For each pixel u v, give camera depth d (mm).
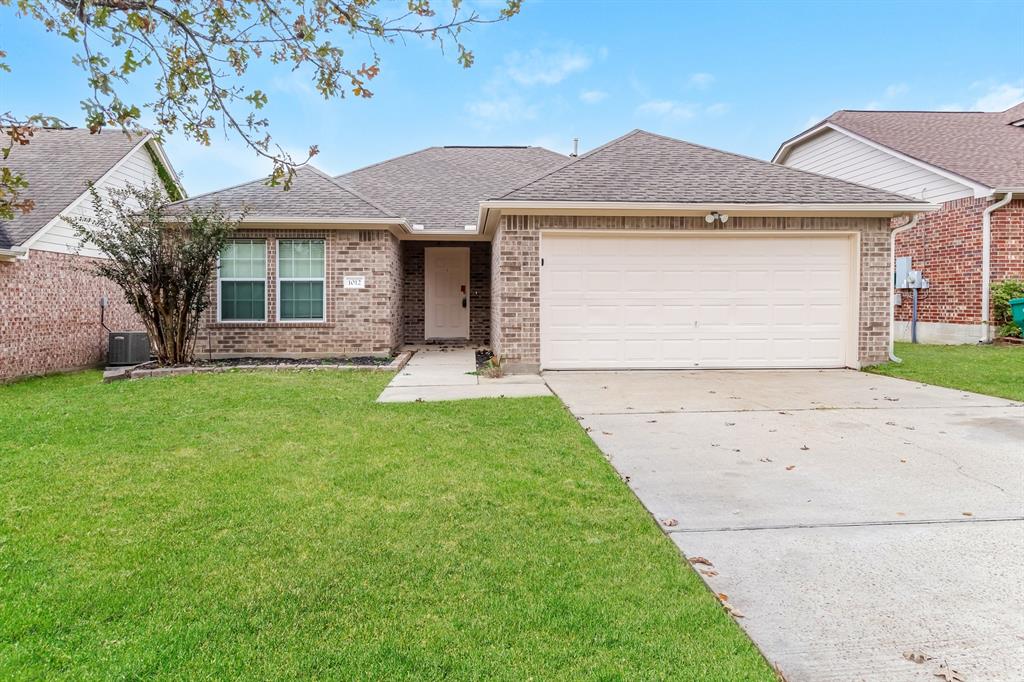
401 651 2320
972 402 7168
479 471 4488
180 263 9781
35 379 10055
